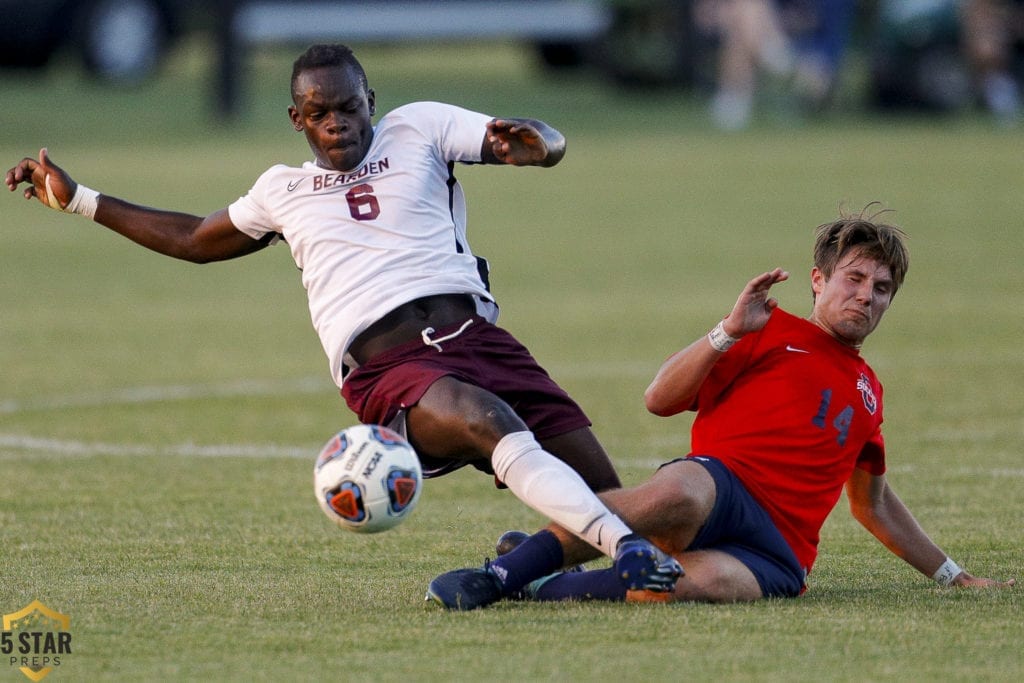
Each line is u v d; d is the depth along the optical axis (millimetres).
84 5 103688
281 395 38344
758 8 105062
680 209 74438
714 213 73000
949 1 107688
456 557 22938
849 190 78000
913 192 76375
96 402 37281
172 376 40812
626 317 49312
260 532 24703
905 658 16922
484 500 27641
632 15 113938
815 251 20688
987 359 41656
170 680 16250
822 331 20422
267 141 90750
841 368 20281
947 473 29109
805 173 84000
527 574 19297
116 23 104875
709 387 20375
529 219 72812
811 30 109062
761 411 20031
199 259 22016
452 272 20844
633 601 19562
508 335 20953
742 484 19828
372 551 23359
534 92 114625
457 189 21641
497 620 18641
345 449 18688
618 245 65125
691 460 19828
